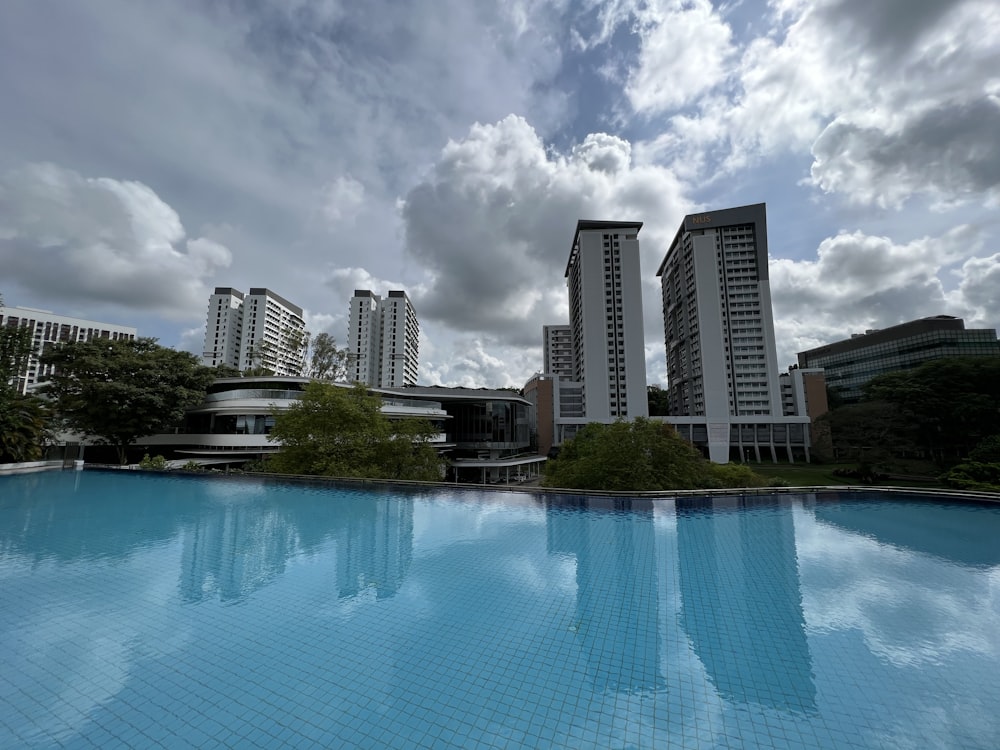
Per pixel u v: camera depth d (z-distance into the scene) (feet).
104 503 46.14
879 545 30.71
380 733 12.44
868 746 12.05
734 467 90.27
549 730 12.62
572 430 226.99
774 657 16.44
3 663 15.71
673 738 12.28
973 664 16.01
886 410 138.10
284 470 65.31
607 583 23.86
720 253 236.84
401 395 157.48
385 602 21.26
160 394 95.50
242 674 15.15
